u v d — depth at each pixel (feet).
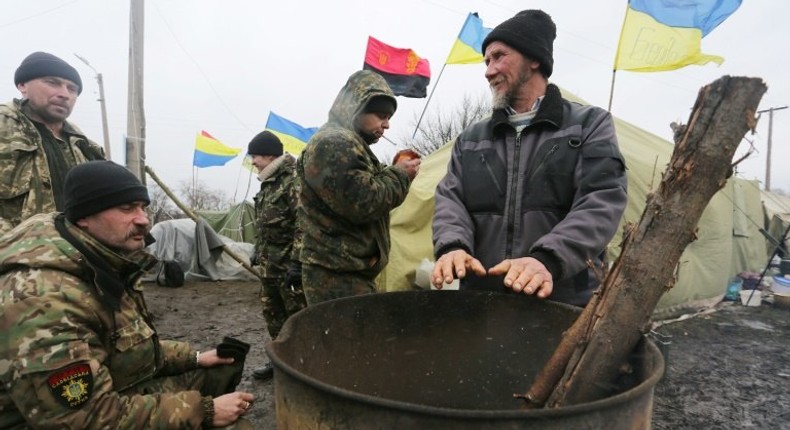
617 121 19.99
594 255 4.40
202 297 21.12
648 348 3.01
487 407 4.22
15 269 4.48
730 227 21.52
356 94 7.36
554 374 3.15
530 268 4.02
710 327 17.56
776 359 14.02
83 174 4.90
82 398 4.29
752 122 2.74
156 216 68.59
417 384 4.37
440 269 4.32
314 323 3.76
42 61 8.45
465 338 4.39
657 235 2.97
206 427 5.25
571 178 4.92
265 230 10.98
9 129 8.04
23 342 4.16
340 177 6.59
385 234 7.68
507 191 5.22
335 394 2.38
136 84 23.38
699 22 14.75
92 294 4.75
